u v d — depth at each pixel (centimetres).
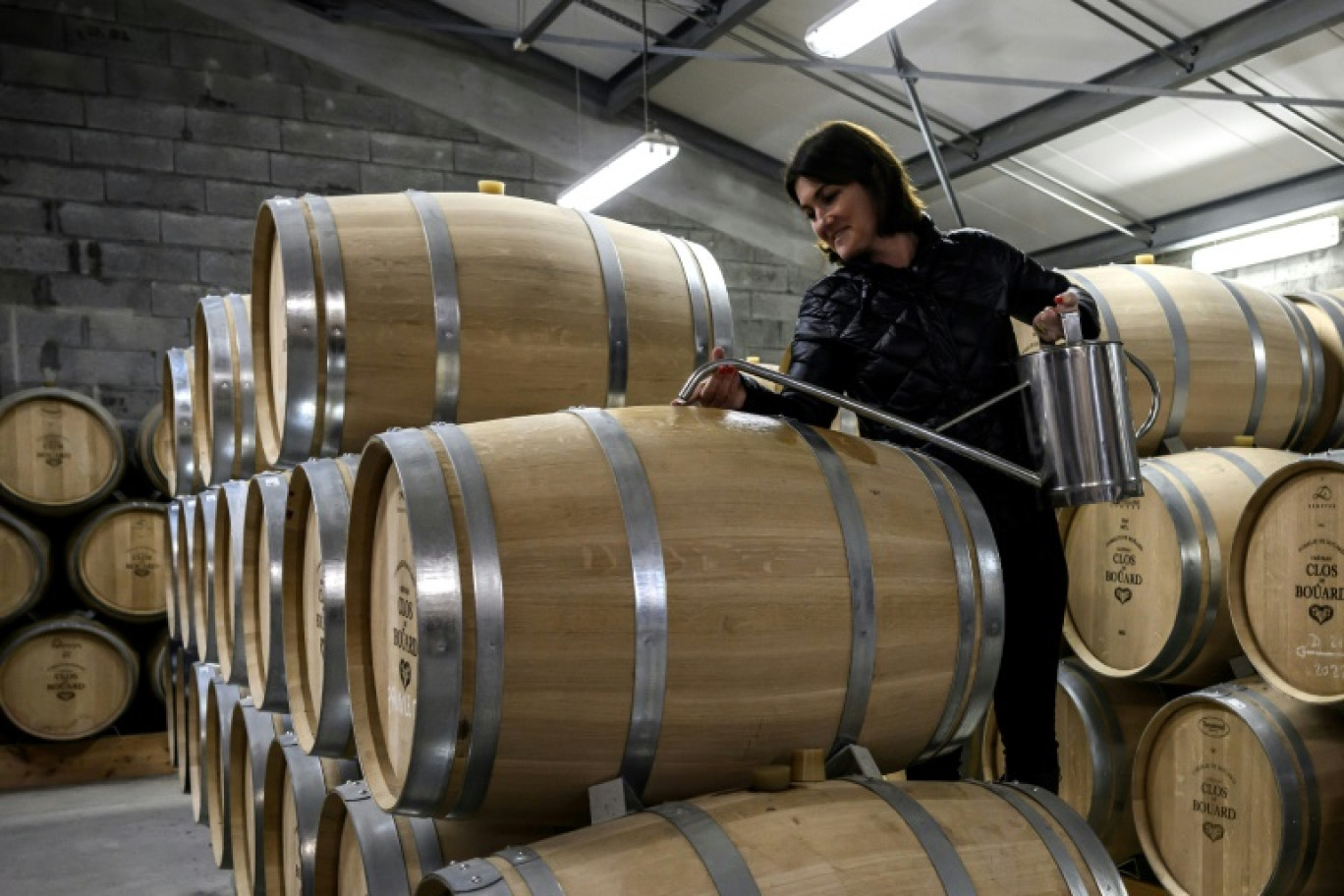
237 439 461
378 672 223
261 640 348
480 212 319
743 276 1120
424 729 185
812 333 260
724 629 200
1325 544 336
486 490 193
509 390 309
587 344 320
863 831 197
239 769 422
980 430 254
